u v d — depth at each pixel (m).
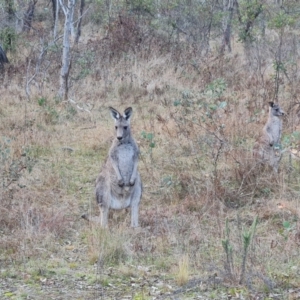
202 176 22.98
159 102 32.97
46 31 55.59
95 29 56.69
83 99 33.66
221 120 27.61
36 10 65.88
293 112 29.36
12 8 56.06
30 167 22.61
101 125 29.50
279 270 16.09
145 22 47.72
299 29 49.00
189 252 17.20
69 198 21.80
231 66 38.75
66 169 24.38
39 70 38.84
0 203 19.92
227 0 54.84
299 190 22.12
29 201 21.08
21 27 57.53
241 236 17.62
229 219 19.84
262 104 30.88
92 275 15.64
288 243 17.61
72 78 36.38
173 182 22.27
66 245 17.83
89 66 39.06
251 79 35.06
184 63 38.94
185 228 18.97
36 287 14.96
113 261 16.69
